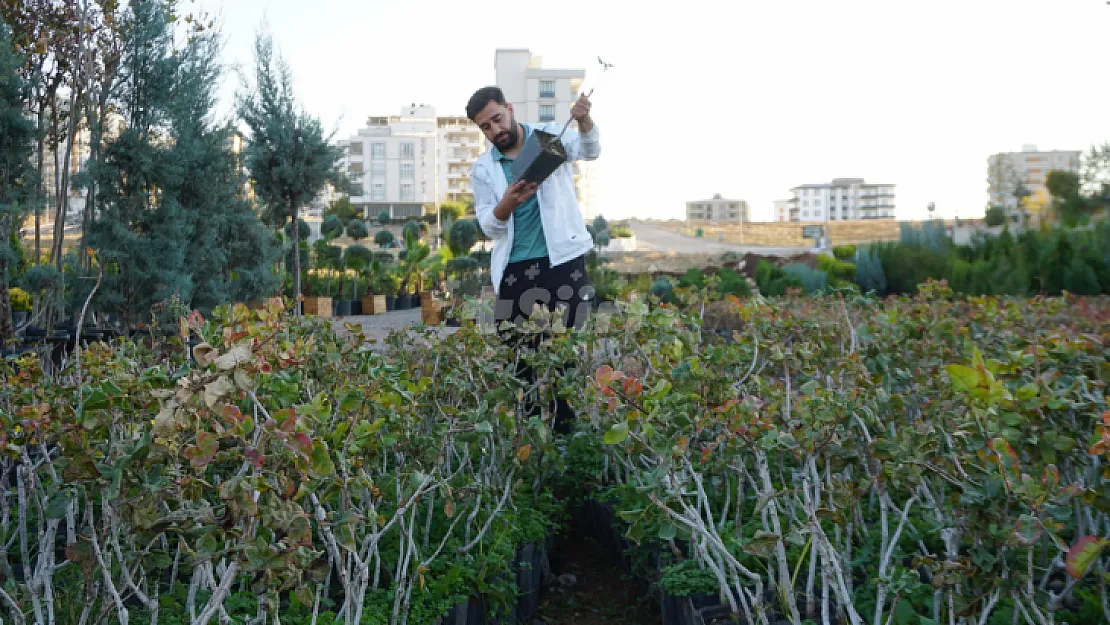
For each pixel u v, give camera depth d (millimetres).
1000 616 1920
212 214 6738
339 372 2504
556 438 3621
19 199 5594
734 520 2641
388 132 98062
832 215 160250
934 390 2490
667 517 1989
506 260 4176
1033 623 1771
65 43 6000
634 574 2924
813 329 3430
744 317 3531
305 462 1405
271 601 1458
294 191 9227
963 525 1813
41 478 2322
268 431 1376
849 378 2879
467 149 104438
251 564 1341
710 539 1974
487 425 2398
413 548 2223
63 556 2359
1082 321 4406
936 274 14461
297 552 1394
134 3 6215
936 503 2084
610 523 3324
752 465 2785
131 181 6086
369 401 2174
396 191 97875
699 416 2334
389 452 2729
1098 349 2502
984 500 1681
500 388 2693
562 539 3457
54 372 3762
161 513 1836
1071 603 2076
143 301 5938
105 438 1820
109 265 6020
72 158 6461
